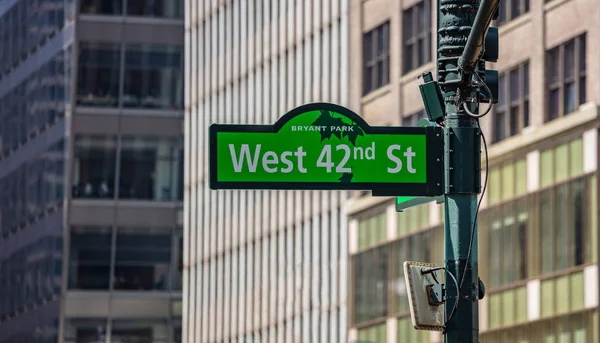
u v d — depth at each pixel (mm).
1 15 162625
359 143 22344
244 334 123000
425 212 92438
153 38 146250
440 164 22422
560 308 77062
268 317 118062
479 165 22344
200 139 134625
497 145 83750
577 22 76562
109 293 142750
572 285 76188
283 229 115875
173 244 144125
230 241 127125
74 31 145875
